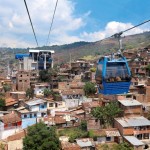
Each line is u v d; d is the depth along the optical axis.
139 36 171.88
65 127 61.19
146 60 105.81
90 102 69.44
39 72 106.06
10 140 54.09
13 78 108.69
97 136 52.62
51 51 133.88
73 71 117.88
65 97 78.00
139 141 50.06
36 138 46.19
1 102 79.31
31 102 70.19
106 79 22.73
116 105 59.44
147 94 68.50
